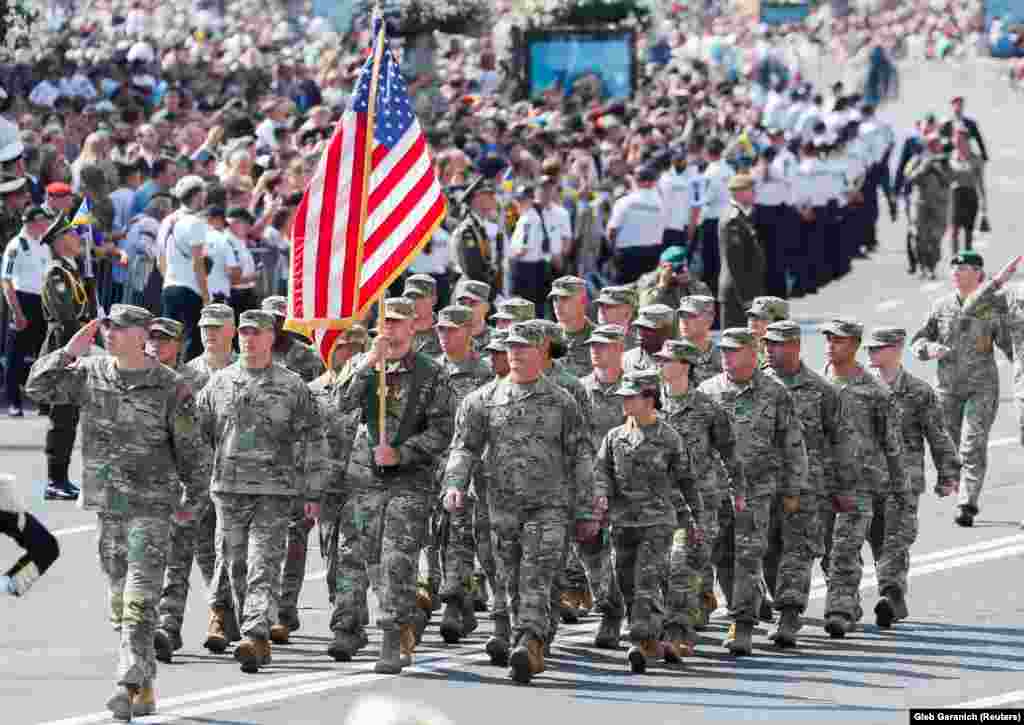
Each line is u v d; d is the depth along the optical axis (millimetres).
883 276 81750
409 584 29234
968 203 81688
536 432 28906
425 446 29312
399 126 30844
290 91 83188
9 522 25344
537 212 57719
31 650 30844
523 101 88250
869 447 32312
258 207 55844
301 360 34312
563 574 30672
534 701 27656
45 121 65250
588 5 95312
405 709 12375
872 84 159500
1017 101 164625
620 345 31734
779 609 31281
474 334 35750
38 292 49844
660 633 29688
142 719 26625
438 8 85812
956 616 33125
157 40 101812
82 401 27047
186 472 27156
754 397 30953
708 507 30328
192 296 48188
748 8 184875
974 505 40375
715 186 65875
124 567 27062
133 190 54188
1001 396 56250
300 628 32469
